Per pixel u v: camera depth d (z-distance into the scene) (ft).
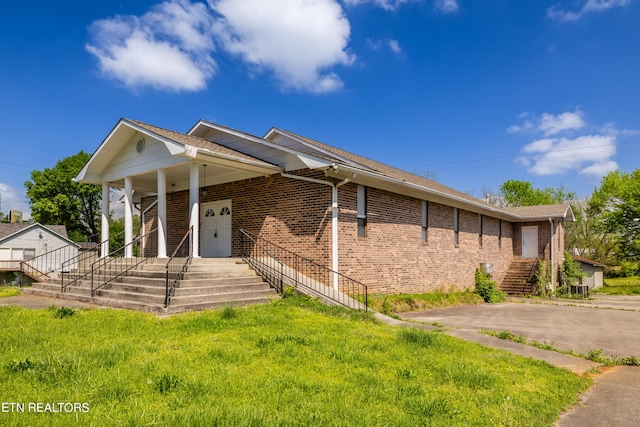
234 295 33.42
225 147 46.26
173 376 14.57
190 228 37.35
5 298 39.32
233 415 11.67
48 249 115.14
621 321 41.70
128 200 44.65
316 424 11.87
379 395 14.85
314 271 40.01
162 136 37.42
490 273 68.69
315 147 44.73
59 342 19.74
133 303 30.53
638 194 123.13
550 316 44.47
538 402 15.69
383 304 41.65
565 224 161.38
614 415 15.12
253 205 45.62
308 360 18.56
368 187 45.62
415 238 53.21
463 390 16.43
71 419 11.25
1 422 10.93
